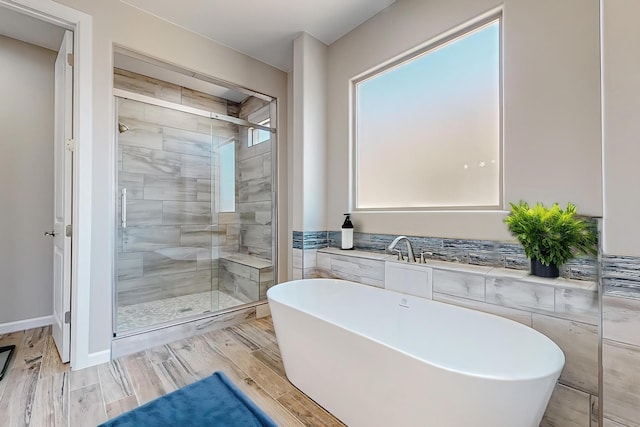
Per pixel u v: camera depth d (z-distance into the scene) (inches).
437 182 83.6
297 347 67.3
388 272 82.4
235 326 108.5
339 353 57.0
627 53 42.1
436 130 83.7
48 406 61.8
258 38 104.3
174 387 69.1
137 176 125.6
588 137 56.5
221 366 79.1
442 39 80.5
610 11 43.4
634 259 41.8
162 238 133.3
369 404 52.6
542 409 42.6
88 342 77.6
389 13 90.7
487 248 71.1
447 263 76.4
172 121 133.4
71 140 78.7
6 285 97.7
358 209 104.3
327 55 110.4
